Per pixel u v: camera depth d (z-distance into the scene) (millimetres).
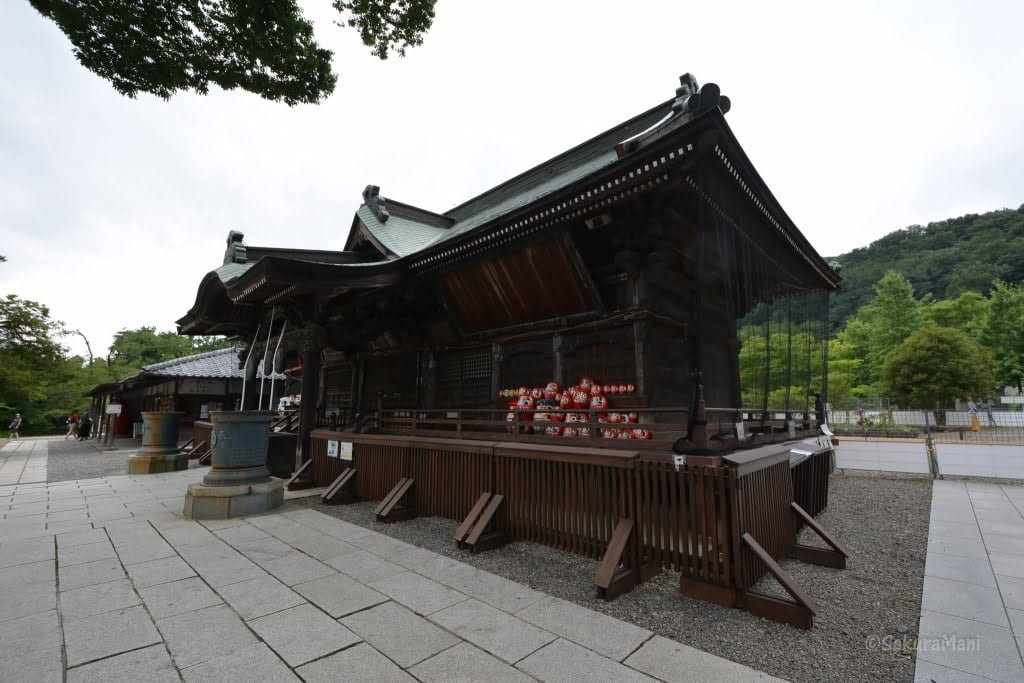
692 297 9383
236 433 8523
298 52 6621
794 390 8430
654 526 4941
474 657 3432
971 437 16750
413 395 12609
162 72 6395
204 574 5184
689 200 7312
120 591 4688
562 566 5527
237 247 14250
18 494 10188
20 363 28391
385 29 6738
